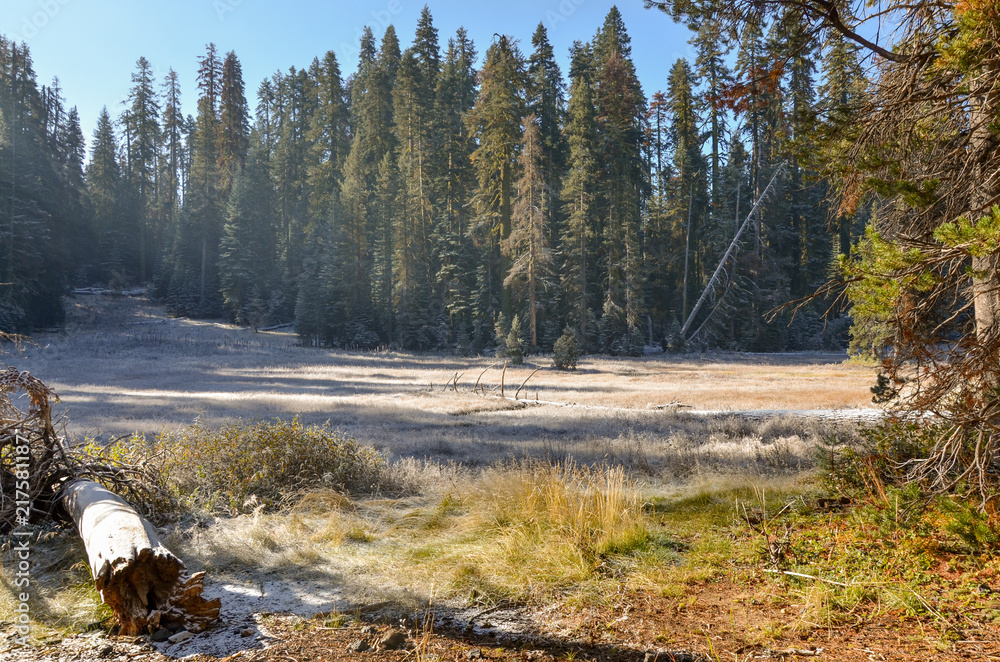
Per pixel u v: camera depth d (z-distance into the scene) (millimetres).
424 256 67938
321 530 5617
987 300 4969
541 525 5367
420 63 81125
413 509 6613
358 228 69062
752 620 3586
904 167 5707
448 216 69812
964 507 4367
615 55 64562
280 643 3395
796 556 4570
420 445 13859
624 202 61344
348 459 8125
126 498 6035
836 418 16344
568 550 4723
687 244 65125
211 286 83375
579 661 3148
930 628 3338
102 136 89625
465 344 61062
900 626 3402
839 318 65750
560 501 5773
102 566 3578
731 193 67438
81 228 84188
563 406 24422
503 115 58219
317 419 19703
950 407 4391
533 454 11898
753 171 65875
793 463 9281
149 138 95625
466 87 82562
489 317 64750
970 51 4441
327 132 87625
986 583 3803
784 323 64562
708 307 66750
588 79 72562
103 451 6656
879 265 4129
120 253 87938
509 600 3992
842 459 6711
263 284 81125
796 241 70375
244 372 43000
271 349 60688
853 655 3096
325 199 79875
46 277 63969
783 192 62219
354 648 3311
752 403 24172
